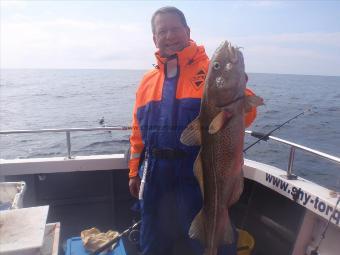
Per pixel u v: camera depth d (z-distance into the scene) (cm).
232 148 204
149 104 255
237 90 198
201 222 216
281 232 317
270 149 1230
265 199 341
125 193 394
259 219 343
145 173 256
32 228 187
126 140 1336
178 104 241
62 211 388
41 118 2339
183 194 242
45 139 1505
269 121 1950
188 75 244
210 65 205
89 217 393
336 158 264
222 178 208
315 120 2109
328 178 961
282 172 327
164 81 252
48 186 383
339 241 263
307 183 298
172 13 253
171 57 248
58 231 233
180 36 253
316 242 281
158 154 246
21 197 262
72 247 303
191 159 239
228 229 215
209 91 202
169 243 261
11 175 371
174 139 239
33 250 172
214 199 211
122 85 6962
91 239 304
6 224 191
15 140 1520
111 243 288
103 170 389
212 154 207
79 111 2659
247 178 352
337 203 249
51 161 373
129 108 2836
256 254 344
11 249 169
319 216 278
